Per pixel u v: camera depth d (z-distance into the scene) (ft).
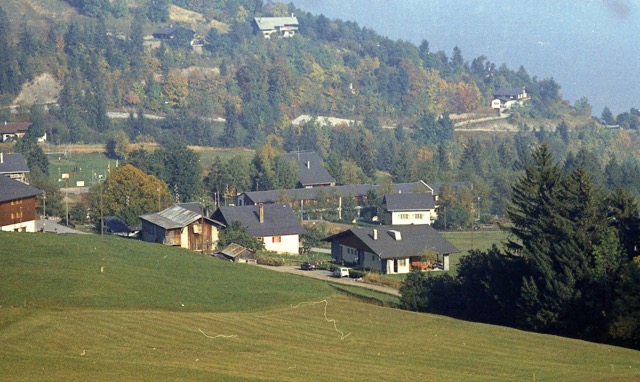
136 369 377.50
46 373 364.79
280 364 406.82
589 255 561.02
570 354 457.27
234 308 538.88
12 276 557.33
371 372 400.06
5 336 428.56
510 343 479.82
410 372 404.98
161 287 571.28
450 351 457.68
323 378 382.83
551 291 545.44
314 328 497.05
